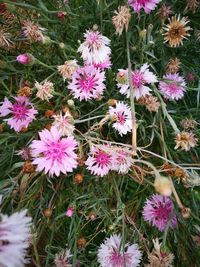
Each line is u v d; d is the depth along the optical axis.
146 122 0.22
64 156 0.19
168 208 0.21
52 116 0.21
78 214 0.22
